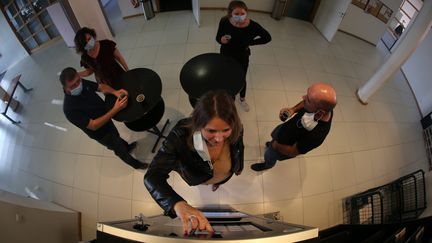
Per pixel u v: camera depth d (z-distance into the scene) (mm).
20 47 3920
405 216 2582
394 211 2613
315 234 886
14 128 3178
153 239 811
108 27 3840
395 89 3631
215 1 4285
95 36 2010
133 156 2729
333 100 1503
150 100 2035
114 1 4746
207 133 884
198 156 1090
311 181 2676
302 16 4430
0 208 1767
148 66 3488
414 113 3438
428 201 2584
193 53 3607
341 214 2605
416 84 3592
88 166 2754
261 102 3119
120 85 2150
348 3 3533
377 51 4137
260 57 3621
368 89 3148
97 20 3102
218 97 841
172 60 3533
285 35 4078
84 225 2539
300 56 3736
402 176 2887
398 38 4105
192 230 780
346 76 3598
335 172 2771
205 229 787
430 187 2682
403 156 3025
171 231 1034
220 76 2127
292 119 1883
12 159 2990
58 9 3279
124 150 2324
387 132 3160
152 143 2801
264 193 2562
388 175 2879
